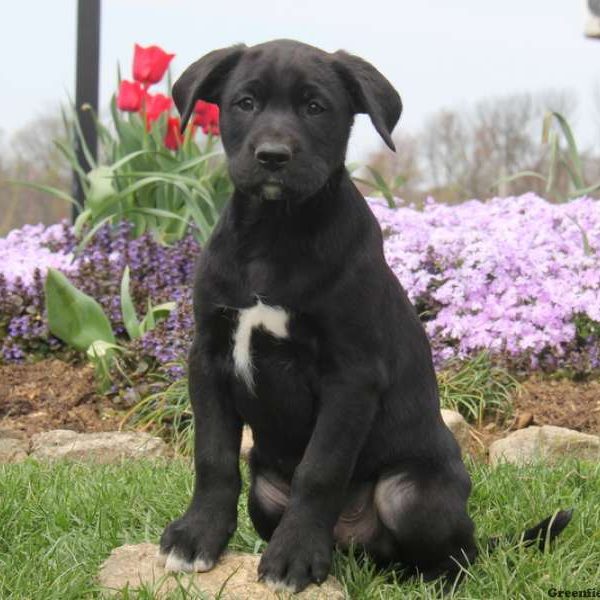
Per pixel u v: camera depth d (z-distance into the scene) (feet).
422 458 13.28
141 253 26.68
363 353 12.38
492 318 24.31
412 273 25.27
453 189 67.10
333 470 12.21
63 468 17.72
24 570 12.80
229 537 12.65
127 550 13.07
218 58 13.08
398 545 13.42
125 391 22.85
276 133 12.06
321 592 11.89
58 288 23.58
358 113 13.34
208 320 12.73
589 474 17.22
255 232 12.46
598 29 35.96
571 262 24.85
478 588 12.83
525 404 22.45
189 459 19.86
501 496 16.15
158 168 28.22
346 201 12.69
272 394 12.71
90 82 31.27
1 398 22.85
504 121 73.72
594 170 50.60
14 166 80.84
